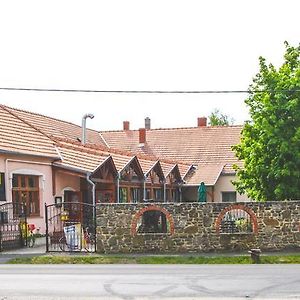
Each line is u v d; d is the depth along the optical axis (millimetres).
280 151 27281
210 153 49500
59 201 30094
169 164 42344
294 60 29547
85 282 15227
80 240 23328
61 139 32531
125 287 14258
